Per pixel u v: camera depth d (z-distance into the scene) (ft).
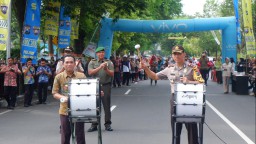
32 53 69.46
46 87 64.03
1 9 60.95
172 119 24.61
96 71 38.40
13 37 136.87
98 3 79.51
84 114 24.39
